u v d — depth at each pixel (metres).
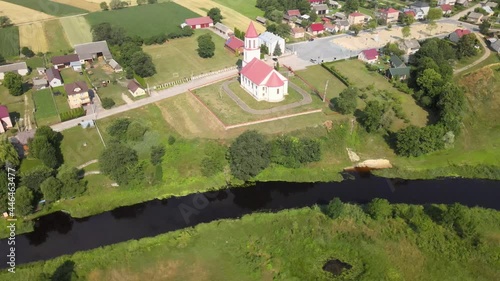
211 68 152.25
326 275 74.25
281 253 78.75
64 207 92.94
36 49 171.88
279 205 94.19
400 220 84.81
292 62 156.25
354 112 119.62
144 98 131.12
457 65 149.25
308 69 149.62
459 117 113.81
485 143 113.25
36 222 89.38
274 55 161.00
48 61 160.25
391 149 110.62
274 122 115.00
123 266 76.88
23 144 105.94
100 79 145.00
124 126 112.31
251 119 115.50
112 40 170.75
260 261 77.19
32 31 189.88
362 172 104.62
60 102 130.12
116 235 86.12
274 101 125.50
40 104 128.38
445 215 81.25
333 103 124.25
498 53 156.62
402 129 109.12
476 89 131.12
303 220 86.50
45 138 99.31
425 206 89.81
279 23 197.38
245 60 140.25
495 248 78.12
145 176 99.88
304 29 190.62
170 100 129.62
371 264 75.69
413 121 118.19
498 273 73.50
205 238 83.00
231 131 111.19
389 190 98.25
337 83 138.38
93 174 100.25
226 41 177.38
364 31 190.50
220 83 138.62
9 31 188.12
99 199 94.88
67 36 185.62
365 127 114.69
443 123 111.00
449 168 104.69
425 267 75.00
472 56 155.50
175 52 168.75
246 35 135.38
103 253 79.50
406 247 78.88
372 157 109.12
